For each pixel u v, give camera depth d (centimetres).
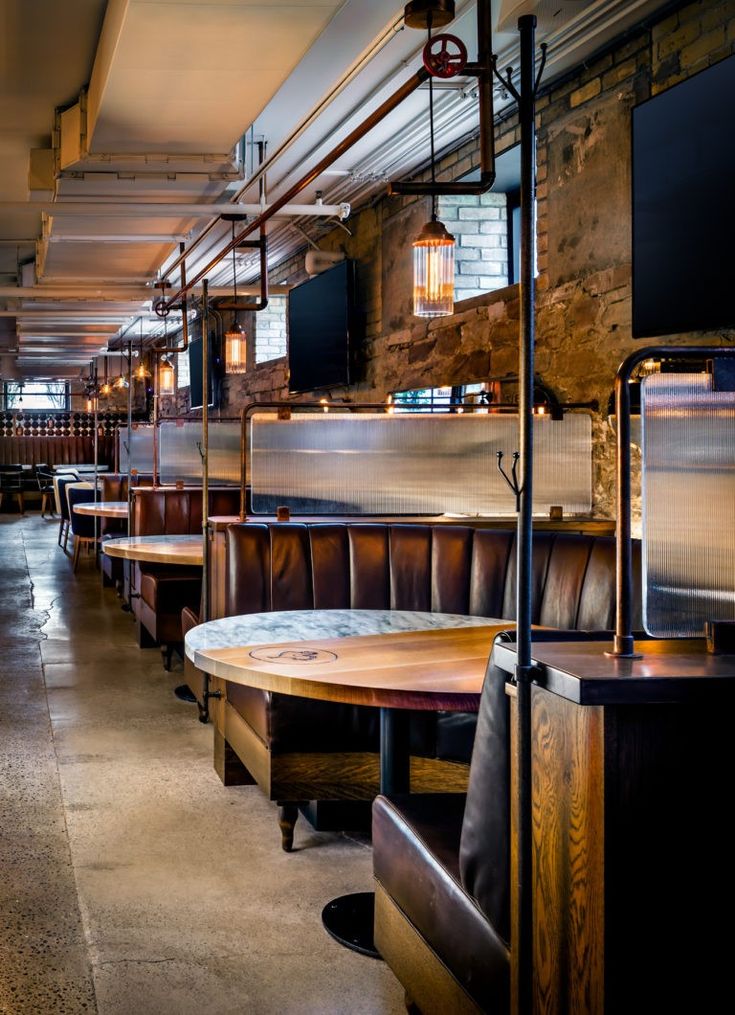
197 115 448
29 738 426
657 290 408
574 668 137
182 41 369
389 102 337
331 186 722
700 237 381
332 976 234
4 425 2023
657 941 136
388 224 732
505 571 374
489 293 602
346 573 379
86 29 463
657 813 135
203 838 317
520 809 148
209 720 454
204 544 423
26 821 329
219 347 1227
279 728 295
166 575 587
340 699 219
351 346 789
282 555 373
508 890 160
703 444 156
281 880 287
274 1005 220
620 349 466
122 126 462
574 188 501
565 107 506
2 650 615
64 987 226
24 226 878
